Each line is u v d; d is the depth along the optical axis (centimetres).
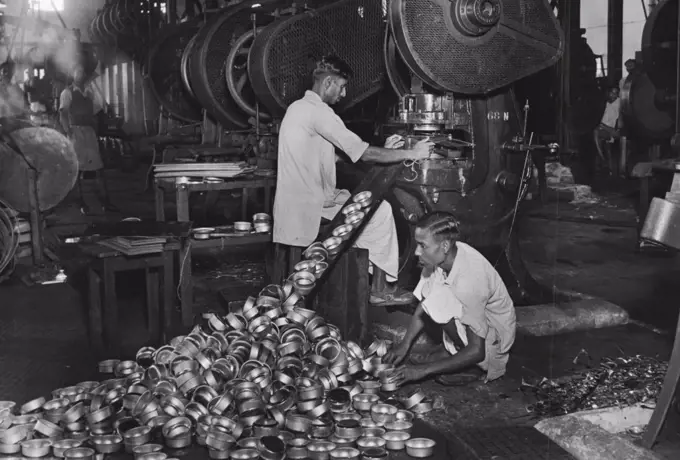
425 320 469
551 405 419
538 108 817
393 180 525
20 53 1222
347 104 795
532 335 549
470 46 539
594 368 480
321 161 550
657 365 478
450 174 555
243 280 725
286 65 784
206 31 948
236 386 383
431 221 427
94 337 532
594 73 1277
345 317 502
